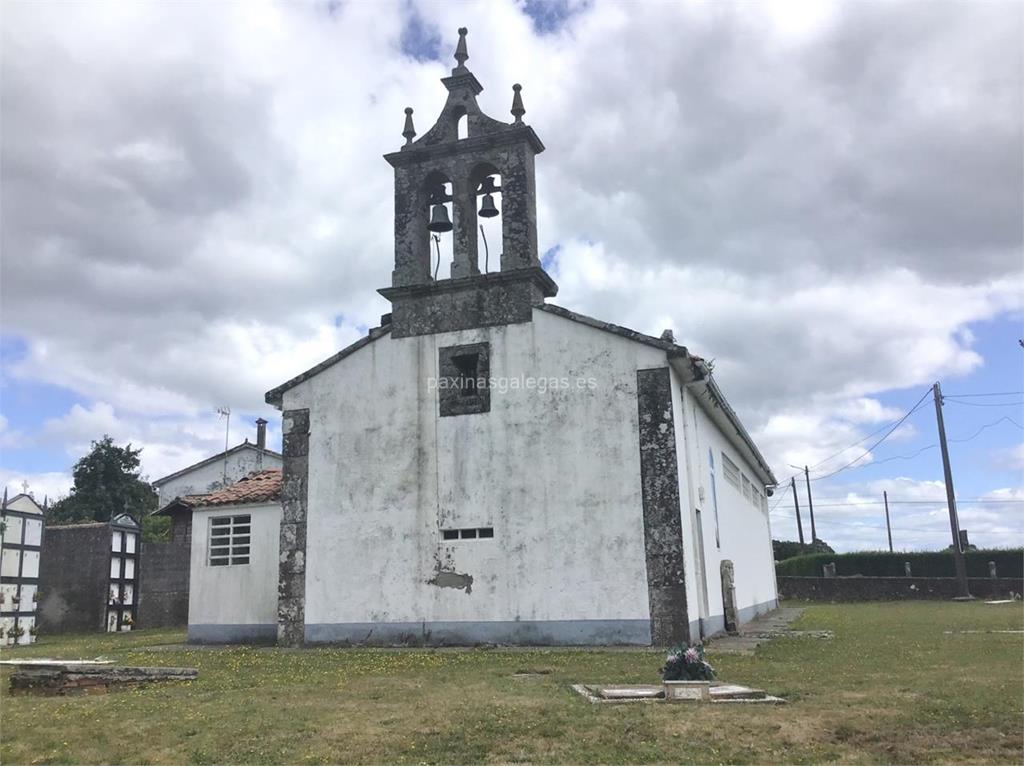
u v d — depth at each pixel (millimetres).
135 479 47312
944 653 14008
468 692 10391
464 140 18109
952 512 38594
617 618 15555
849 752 7281
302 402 18547
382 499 17516
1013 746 7367
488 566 16531
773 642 16578
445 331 17734
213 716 9195
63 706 10180
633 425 16109
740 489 26625
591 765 7039
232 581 19422
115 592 28531
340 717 8961
